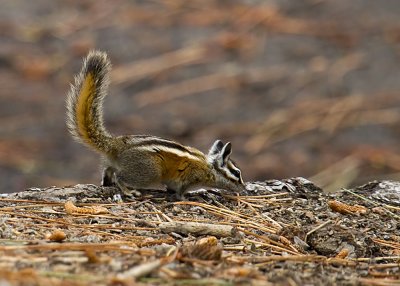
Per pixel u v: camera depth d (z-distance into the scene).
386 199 9.33
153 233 7.67
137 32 23.17
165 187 9.45
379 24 23.89
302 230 7.89
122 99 20.84
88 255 6.34
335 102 20.86
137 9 24.25
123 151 8.97
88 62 8.99
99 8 24.34
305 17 24.16
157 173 8.98
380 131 19.94
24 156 18.64
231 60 22.28
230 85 21.38
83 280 5.93
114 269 6.24
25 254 6.49
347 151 19.20
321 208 8.91
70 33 23.17
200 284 6.09
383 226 8.50
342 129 20.00
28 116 20.06
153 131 19.78
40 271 6.07
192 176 9.13
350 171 18.45
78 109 8.94
